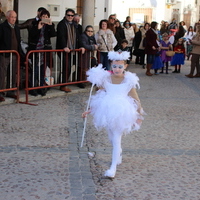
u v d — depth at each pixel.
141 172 4.84
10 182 4.38
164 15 34.56
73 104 8.31
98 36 10.06
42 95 8.63
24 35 10.70
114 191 4.27
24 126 6.56
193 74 14.12
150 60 13.17
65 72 9.17
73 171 4.77
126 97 4.59
